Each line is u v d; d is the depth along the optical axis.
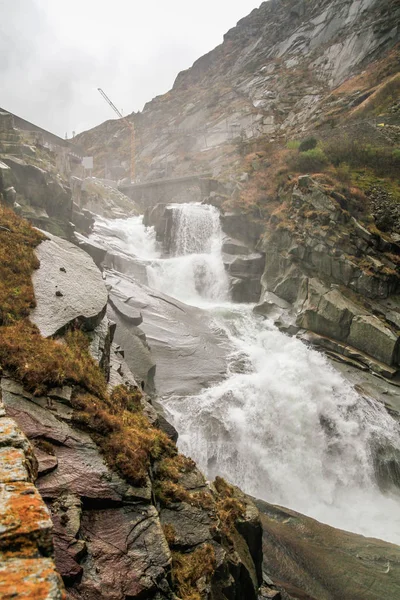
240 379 16.58
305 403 15.94
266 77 76.62
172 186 52.75
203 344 18.69
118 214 44.75
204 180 35.19
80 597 3.61
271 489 13.95
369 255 21.25
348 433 15.55
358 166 27.98
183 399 15.05
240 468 14.05
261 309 22.88
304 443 15.20
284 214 25.12
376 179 26.28
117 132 105.06
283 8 97.50
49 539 2.37
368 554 9.79
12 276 8.27
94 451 5.29
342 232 21.88
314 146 30.47
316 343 19.69
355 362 18.38
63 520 4.13
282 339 20.06
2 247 9.15
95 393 6.59
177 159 68.69
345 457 15.20
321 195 23.45
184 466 6.56
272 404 15.71
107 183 57.62
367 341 18.73
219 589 4.91
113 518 4.60
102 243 28.52
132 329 15.68
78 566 3.78
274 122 61.31
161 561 4.29
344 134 34.38
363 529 12.23
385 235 21.89
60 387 6.02
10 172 15.80
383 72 51.19
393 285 20.28
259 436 14.83
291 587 8.19
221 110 77.69
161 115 99.75
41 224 18.44
